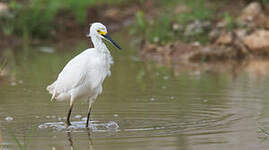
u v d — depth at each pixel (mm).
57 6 28281
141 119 10867
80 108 12133
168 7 28703
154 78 16234
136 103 12445
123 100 12828
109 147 8789
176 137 9367
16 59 20547
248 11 24188
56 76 16594
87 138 9438
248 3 26703
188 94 13500
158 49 21906
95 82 10695
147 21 26531
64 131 10008
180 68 18484
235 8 26047
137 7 31984
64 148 8812
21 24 26281
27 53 22250
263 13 24266
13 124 10547
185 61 20312
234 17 23781
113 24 29188
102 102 12648
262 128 9977
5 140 9367
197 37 22328
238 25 22453
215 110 11617
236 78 16031
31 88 14562
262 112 11359
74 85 10602
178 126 10211
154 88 14430
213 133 9641
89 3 31094
